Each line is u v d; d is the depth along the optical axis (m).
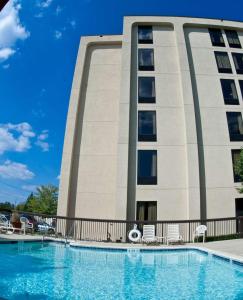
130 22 25.00
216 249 13.65
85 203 22.36
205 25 25.56
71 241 16.38
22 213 18.58
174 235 17.25
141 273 10.73
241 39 25.88
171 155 21.77
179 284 9.33
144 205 21.11
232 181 21.78
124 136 21.62
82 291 8.51
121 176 20.95
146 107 22.69
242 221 20.45
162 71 23.69
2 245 14.65
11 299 7.59
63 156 22.66
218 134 22.48
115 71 25.03
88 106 24.12
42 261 12.29
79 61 24.91
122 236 20.30
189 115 22.19
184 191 21.23
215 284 9.33
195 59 24.38
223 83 23.89
